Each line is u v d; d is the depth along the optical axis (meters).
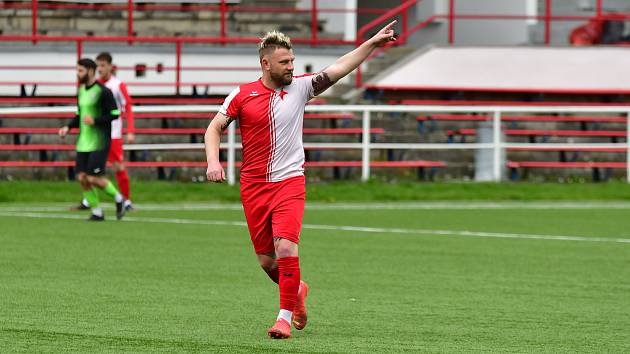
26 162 49.41
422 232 35.19
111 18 63.03
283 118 17.67
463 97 59.97
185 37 59.66
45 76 59.25
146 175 51.12
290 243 17.58
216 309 20.75
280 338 17.78
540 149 52.78
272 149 17.70
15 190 45.38
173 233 33.75
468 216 40.34
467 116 55.75
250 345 17.30
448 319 20.16
